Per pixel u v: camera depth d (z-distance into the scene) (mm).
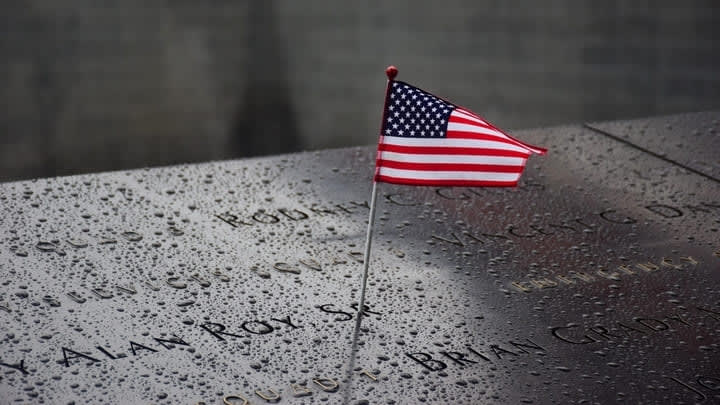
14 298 3824
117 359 3438
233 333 3676
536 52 11766
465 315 3936
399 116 3803
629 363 3639
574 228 4891
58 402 3154
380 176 3816
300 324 3777
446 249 4574
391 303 3996
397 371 3479
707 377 3568
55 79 12750
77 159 11172
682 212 5145
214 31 13711
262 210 4895
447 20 12367
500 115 11781
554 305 4074
